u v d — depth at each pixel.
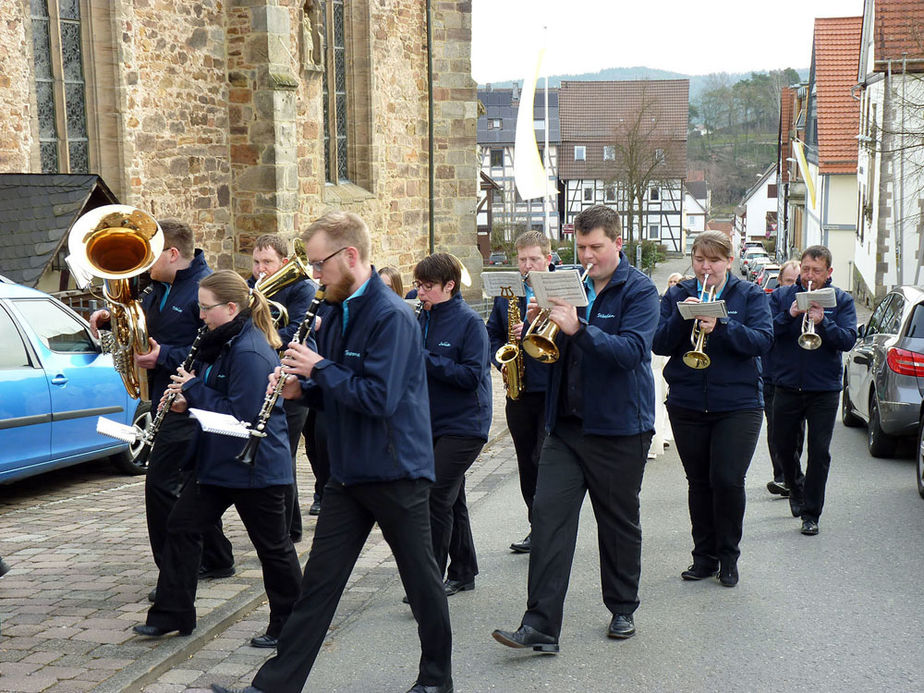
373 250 18.78
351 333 4.05
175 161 13.98
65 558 6.41
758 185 88.81
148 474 5.32
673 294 6.16
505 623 5.45
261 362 4.72
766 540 7.14
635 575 5.19
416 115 20.16
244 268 14.93
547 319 4.82
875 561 6.57
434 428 5.57
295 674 4.01
